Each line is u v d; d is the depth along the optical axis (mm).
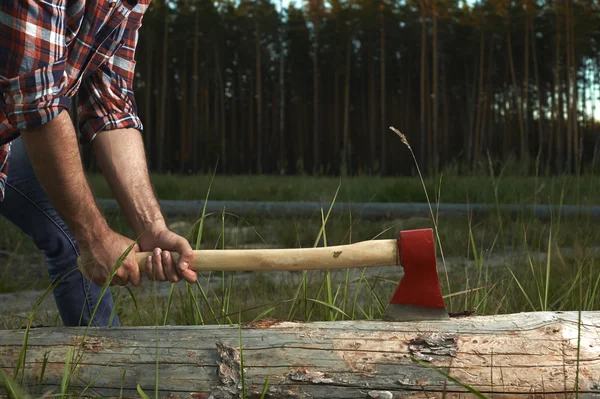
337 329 1711
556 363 1589
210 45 32938
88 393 1635
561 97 27656
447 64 33688
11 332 1801
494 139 33500
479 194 7945
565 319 1705
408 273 1726
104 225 1805
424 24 30062
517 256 4277
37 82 1496
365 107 36219
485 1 29641
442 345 1635
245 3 33844
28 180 2107
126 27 2062
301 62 35312
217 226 7320
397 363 1618
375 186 10172
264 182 14250
